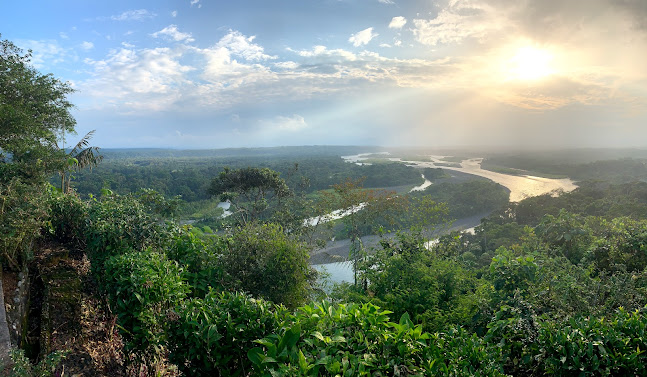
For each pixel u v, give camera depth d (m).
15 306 4.56
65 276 5.68
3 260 5.07
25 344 4.45
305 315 3.28
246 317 3.50
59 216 6.81
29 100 11.09
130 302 4.24
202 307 3.62
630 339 3.33
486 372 2.93
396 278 6.76
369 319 3.11
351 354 2.75
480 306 5.54
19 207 5.27
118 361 4.49
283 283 6.45
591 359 3.13
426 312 5.85
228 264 6.29
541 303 5.16
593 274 7.76
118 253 5.29
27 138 9.06
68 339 4.67
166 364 4.31
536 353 3.67
